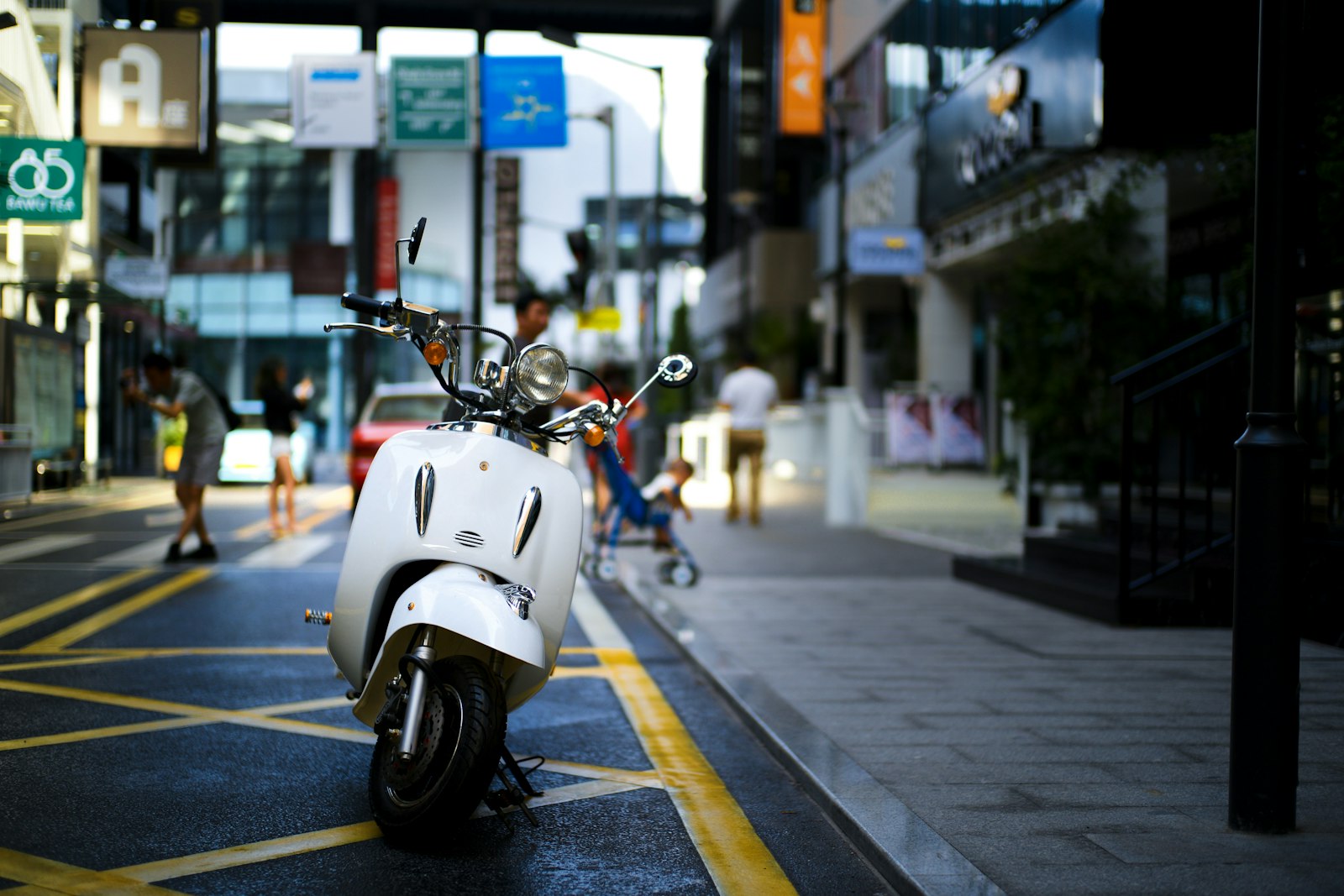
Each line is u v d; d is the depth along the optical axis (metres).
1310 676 6.06
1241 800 3.82
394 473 4.07
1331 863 3.52
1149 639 7.47
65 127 10.70
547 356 4.00
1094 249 12.71
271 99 52.16
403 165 52.44
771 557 12.27
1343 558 6.73
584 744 5.22
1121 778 4.44
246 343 51.25
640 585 9.95
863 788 4.31
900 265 21.98
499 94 22.12
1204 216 13.80
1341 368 7.72
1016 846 3.68
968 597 9.43
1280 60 3.76
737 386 15.99
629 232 72.31
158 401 10.59
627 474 10.04
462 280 52.94
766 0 36.28
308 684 6.11
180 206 51.72
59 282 11.13
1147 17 13.02
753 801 4.45
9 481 9.42
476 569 3.93
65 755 4.71
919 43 23.34
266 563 10.75
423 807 3.62
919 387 22.78
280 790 4.37
